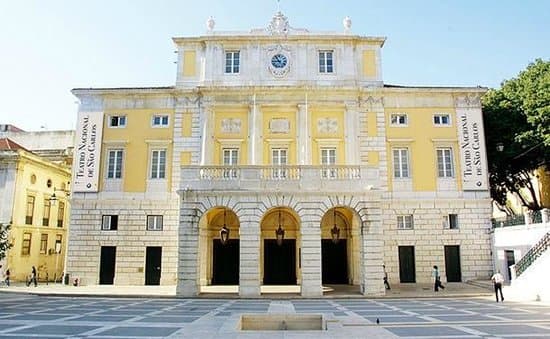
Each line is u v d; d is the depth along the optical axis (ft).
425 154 104.78
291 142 104.06
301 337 36.11
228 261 103.45
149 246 101.65
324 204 83.97
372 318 53.26
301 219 83.41
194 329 41.11
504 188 127.65
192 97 107.24
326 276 103.09
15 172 122.52
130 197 103.60
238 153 104.58
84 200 103.55
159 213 102.83
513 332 42.65
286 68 106.93
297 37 107.65
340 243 104.17
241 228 83.25
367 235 83.25
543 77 110.11
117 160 106.22
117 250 101.71
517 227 93.15
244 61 107.76
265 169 85.66
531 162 117.50
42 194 134.21
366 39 108.68
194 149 104.83
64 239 145.79
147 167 104.94
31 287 98.78
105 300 77.66
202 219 90.58
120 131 107.04
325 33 108.58
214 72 107.14
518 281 78.64
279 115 105.81
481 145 105.09
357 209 84.28
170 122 106.83
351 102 105.19
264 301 75.61
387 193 102.47
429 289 91.09
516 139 109.50
